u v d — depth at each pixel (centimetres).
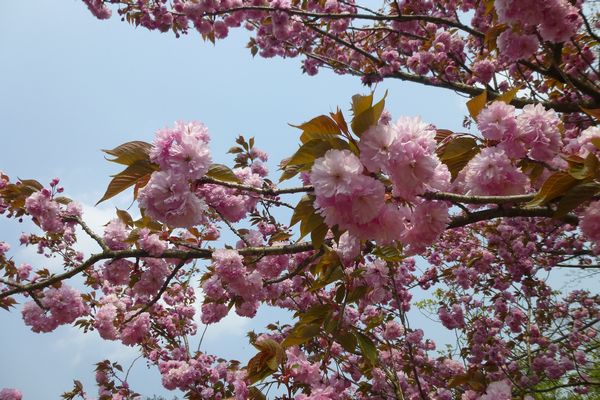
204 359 646
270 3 663
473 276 701
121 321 483
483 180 221
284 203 393
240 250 323
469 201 191
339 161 157
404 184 164
